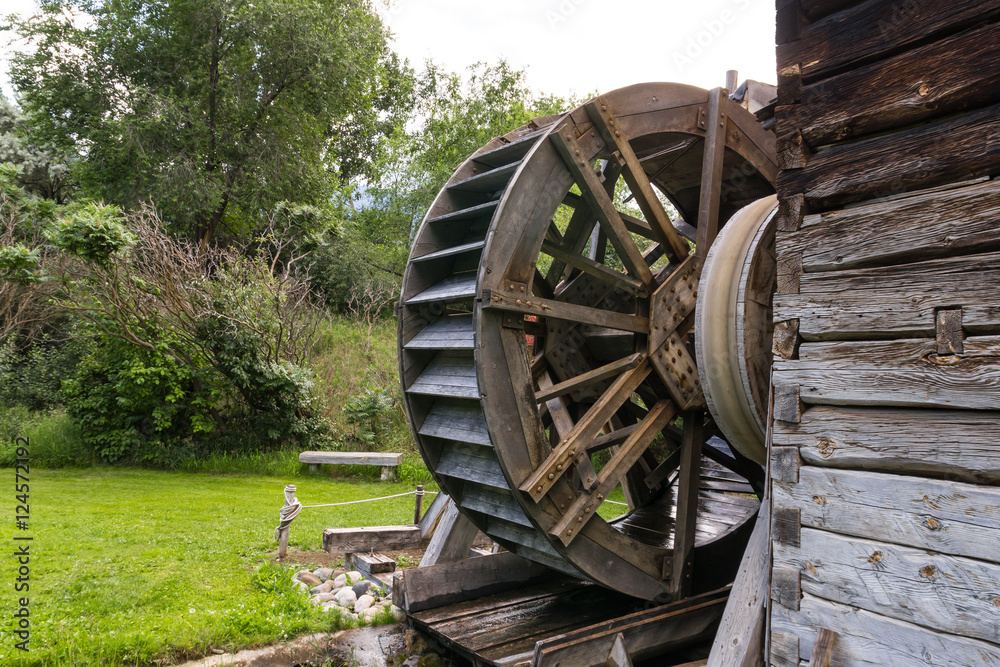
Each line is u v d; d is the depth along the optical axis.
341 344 13.30
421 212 18.52
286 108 14.62
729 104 4.29
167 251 9.69
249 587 4.15
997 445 1.70
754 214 3.54
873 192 2.03
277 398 9.95
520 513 3.59
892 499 1.87
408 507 7.18
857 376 1.98
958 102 1.85
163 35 13.86
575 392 4.70
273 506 6.80
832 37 2.12
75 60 13.72
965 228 1.81
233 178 14.45
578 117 3.70
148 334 9.27
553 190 3.68
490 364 3.41
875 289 1.97
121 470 8.68
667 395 4.25
